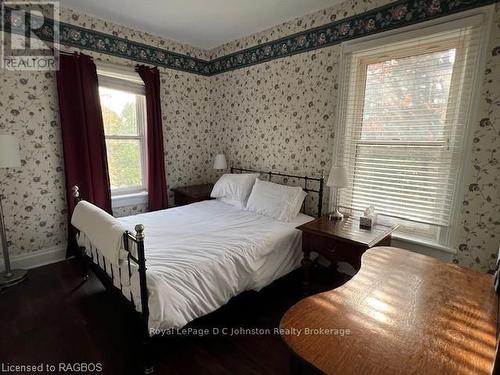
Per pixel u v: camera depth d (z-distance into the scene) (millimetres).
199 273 1680
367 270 1362
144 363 1540
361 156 2502
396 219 2350
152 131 3307
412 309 1056
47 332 1879
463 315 1023
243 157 3568
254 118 3350
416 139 2188
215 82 3826
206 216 2699
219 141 3889
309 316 1008
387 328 946
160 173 3459
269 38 3059
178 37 3379
